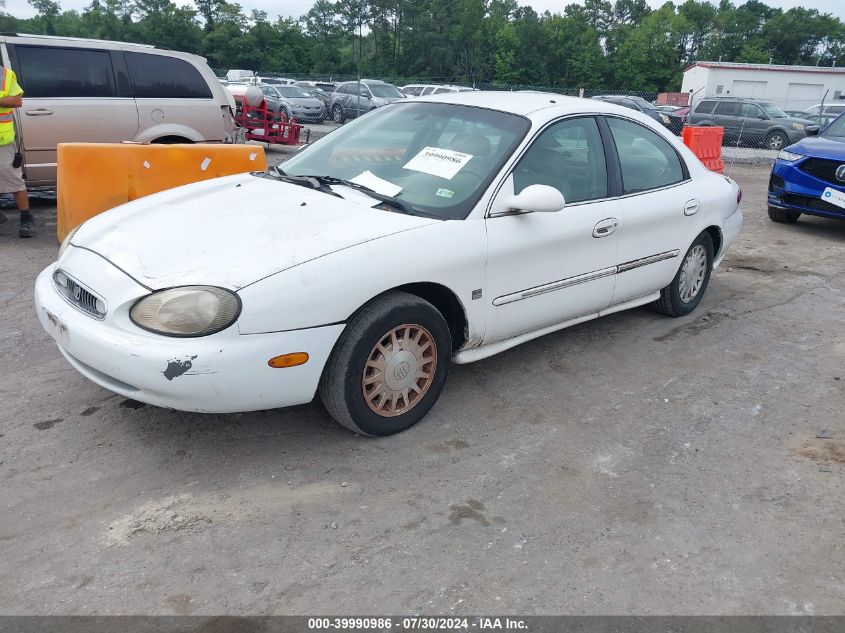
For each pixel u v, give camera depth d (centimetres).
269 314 283
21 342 443
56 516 278
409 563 260
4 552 257
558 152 400
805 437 364
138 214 353
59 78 785
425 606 240
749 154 1867
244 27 9438
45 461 314
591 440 352
